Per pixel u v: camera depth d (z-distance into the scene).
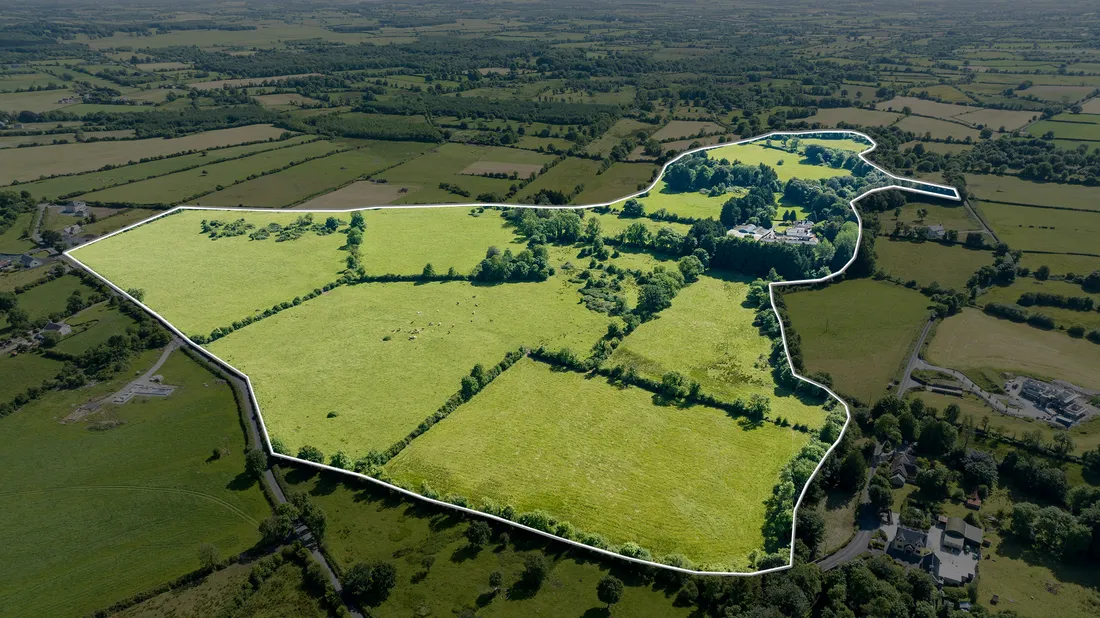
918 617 124.19
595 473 161.25
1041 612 128.88
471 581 134.75
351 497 155.12
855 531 146.75
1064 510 150.25
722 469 162.12
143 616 129.12
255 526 148.00
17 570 139.00
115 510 152.75
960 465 161.50
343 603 130.38
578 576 135.62
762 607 124.25
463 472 161.88
